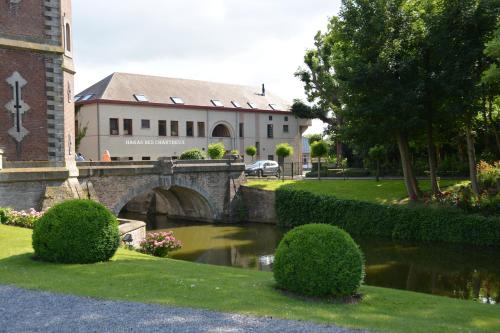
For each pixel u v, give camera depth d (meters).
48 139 20.09
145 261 12.59
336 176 39.66
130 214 39.25
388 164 38.03
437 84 22.52
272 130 54.31
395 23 23.72
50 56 20.12
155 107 44.88
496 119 26.31
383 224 24.97
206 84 52.03
